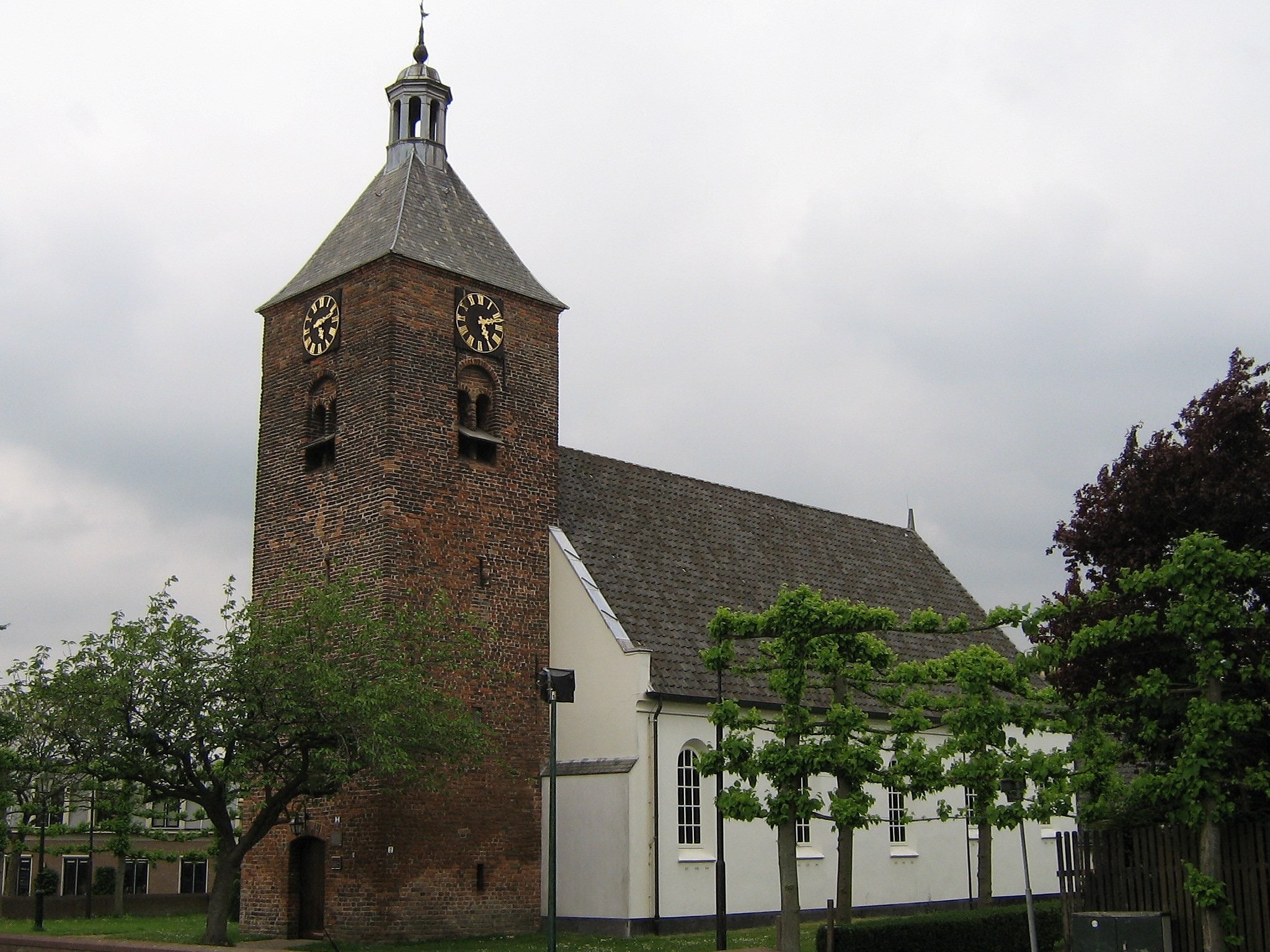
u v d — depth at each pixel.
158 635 31.05
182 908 57.09
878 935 28.42
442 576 38.53
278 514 41.34
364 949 34.19
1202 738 24.81
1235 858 25.73
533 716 40.12
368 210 42.47
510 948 34.22
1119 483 31.39
